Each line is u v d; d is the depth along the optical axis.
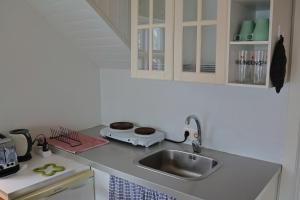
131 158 1.84
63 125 2.33
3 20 1.86
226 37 1.44
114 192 1.78
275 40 1.34
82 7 1.80
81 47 2.33
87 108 2.52
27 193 1.54
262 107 1.70
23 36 1.98
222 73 1.48
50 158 1.96
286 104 1.60
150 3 1.72
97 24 1.93
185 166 1.95
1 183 1.57
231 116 1.83
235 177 1.54
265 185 1.45
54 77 2.21
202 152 1.92
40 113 2.15
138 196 1.69
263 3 1.48
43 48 2.11
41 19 2.08
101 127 2.59
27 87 2.04
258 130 1.74
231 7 1.41
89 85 2.51
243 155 1.82
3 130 1.94
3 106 1.92
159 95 2.18
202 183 1.47
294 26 1.50
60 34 2.21
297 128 1.58
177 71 1.66
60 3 1.85
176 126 2.12
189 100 2.01
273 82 1.37
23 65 2.00
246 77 1.50
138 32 1.81
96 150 1.99
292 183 1.65
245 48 1.52
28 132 1.96
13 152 1.70
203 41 1.56
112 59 2.32
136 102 2.35
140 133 2.10
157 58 1.75
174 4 1.60
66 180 1.72
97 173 1.88
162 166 2.00
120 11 1.94
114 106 2.53
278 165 1.68
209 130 1.95
